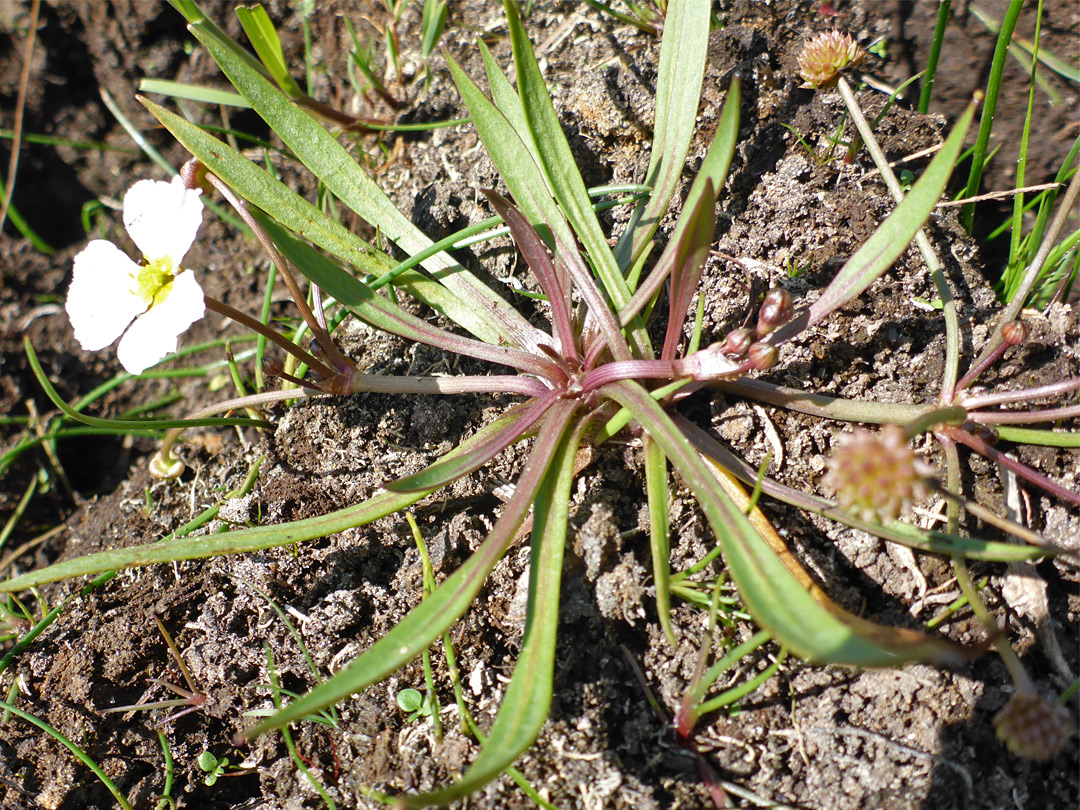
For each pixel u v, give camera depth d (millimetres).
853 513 76
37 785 88
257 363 107
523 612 84
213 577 92
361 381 91
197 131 91
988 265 113
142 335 82
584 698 80
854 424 87
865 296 91
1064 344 88
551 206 90
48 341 131
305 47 132
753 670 79
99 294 85
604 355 89
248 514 96
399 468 95
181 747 89
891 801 75
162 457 106
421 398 97
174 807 87
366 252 95
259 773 87
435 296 95
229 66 91
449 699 83
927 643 58
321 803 82
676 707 79
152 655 91
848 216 96
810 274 94
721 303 95
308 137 94
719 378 79
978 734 77
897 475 62
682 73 91
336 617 88
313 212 94
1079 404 83
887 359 90
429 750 81
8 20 134
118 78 137
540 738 79
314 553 91
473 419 96
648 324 97
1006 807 75
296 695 87
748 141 101
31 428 126
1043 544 73
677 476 87
